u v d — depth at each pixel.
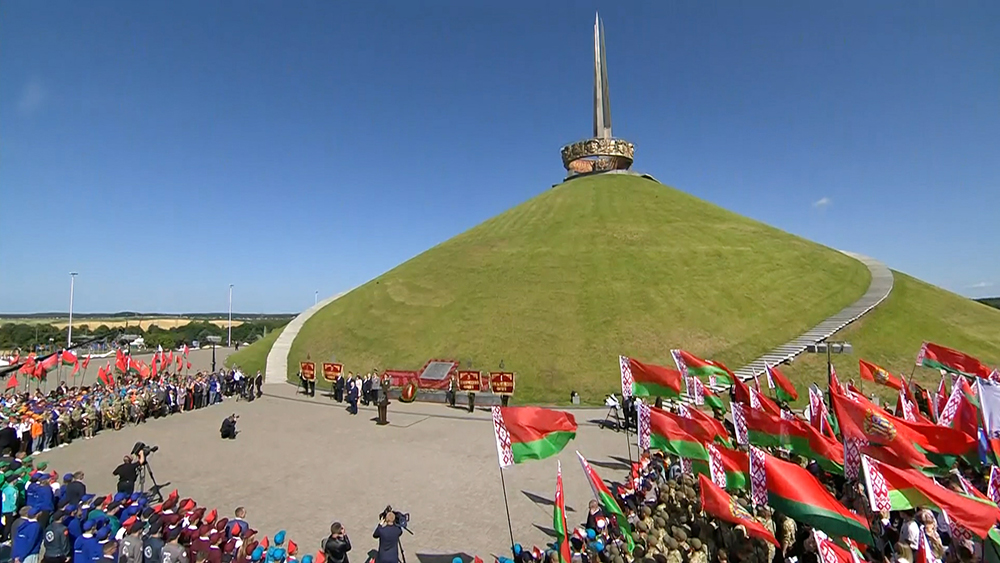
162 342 94.38
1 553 11.25
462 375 32.25
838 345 24.86
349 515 15.30
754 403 16.11
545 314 38.50
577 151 67.75
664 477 15.43
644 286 40.47
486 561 12.48
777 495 9.21
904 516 11.49
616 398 29.03
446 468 19.72
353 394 29.72
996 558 8.76
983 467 13.47
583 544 11.02
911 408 17.23
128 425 27.17
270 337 51.59
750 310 38.03
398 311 43.78
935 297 41.78
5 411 24.28
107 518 10.94
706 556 9.97
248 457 21.23
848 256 49.38
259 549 10.61
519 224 56.16
